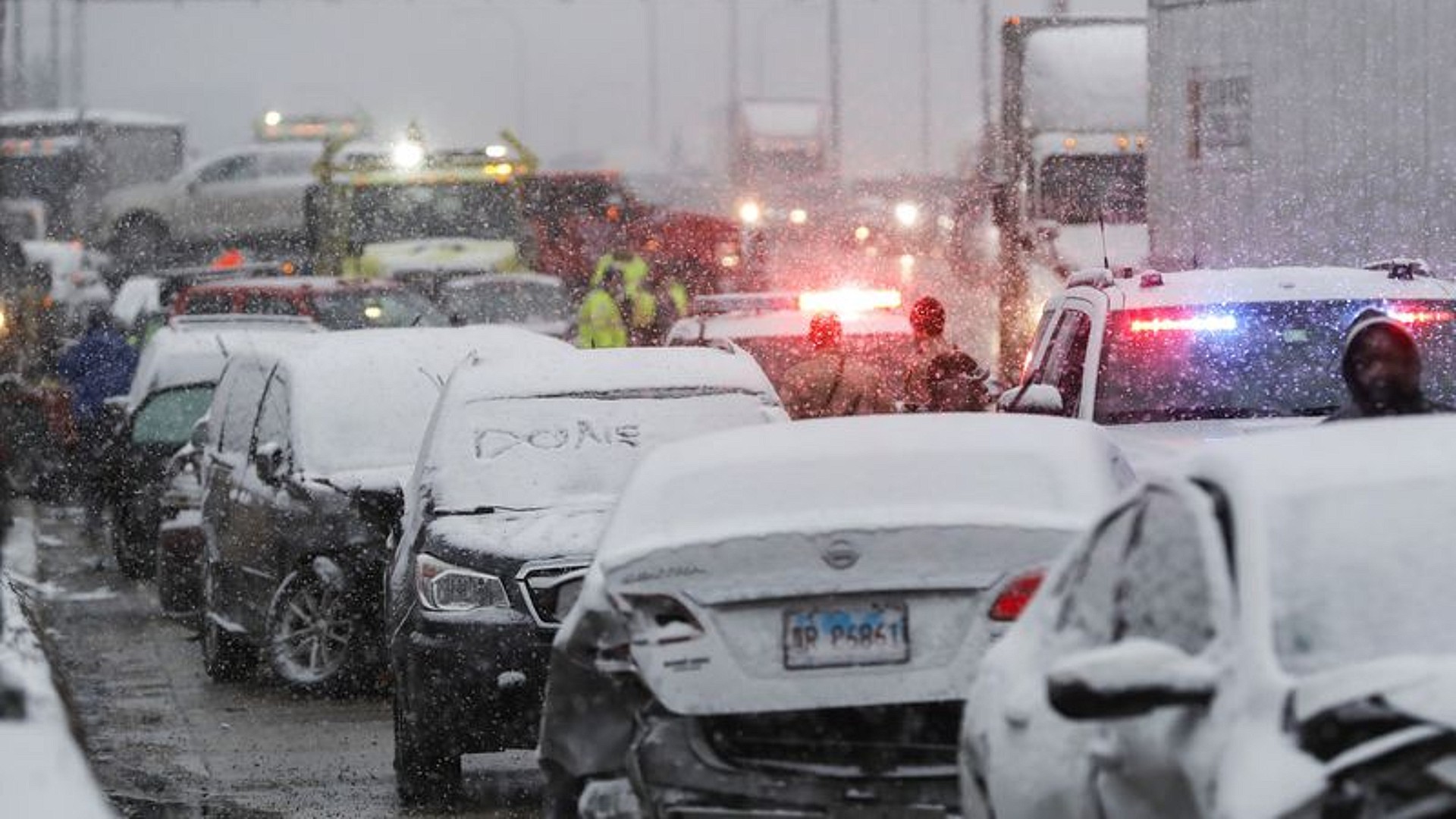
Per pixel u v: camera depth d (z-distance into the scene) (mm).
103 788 26438
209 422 38688
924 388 34438
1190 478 13539
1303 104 46688
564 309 77562
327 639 33188
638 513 18422
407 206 88562
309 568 33156
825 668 17047
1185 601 12805
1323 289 29297
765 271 93562
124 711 32625
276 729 30906
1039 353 31703
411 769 24984
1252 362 28641
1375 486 12844
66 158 143625
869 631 17094
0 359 65938
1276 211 47344
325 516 32875
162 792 26312
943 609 17094
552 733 18062
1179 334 28797
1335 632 12086
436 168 88938
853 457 18609
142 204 122875
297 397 34250
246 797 25875
